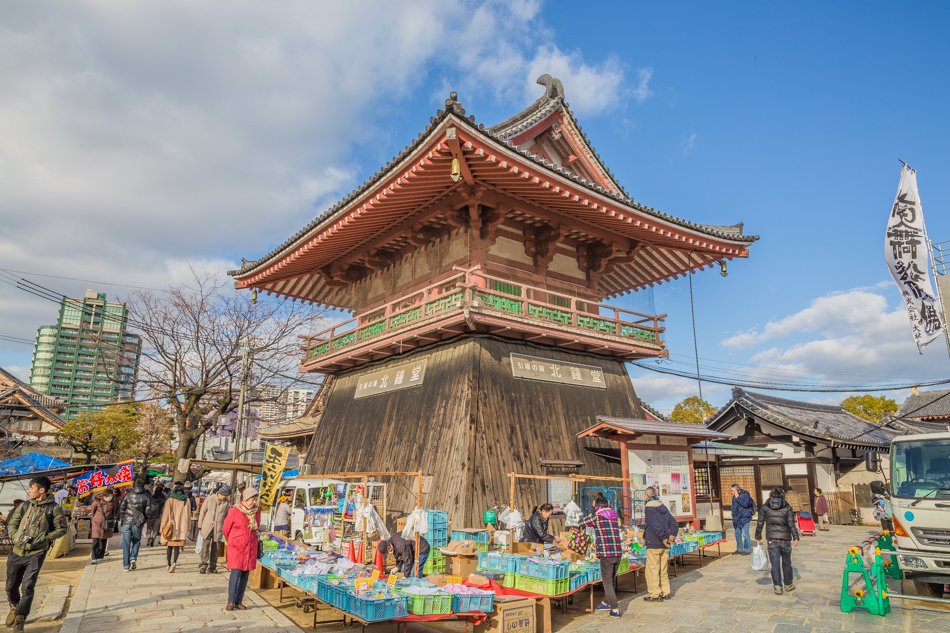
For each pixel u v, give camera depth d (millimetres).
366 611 7824
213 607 10508
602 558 10438
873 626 9195
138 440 47969
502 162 14531
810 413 34875
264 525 18891
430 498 15578
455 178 13883
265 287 25156
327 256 22188
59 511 9648
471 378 16422
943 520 10562
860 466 29984
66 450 51125
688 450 17188
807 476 28016
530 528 13266
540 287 19391
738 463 30391
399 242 20688
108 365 31344
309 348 23391
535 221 18922
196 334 28797
